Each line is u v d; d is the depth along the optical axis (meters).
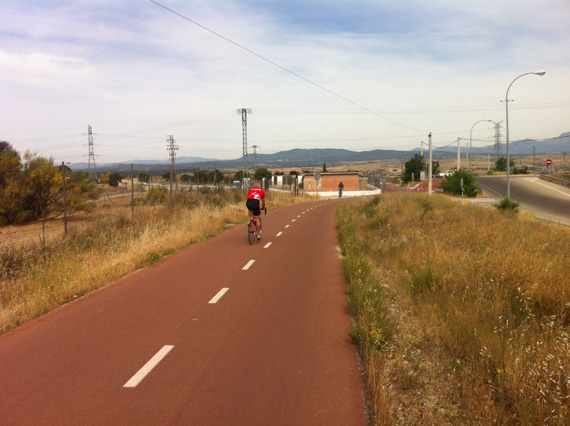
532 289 6.72
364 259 10.30
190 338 5.65
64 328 6.09
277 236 17.11
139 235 13.52
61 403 3.91
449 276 8.02
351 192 72.50
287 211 32.56
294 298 7.70
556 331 5.32
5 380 4.41
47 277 8.36
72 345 5.40
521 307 6.45
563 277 7.03
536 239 12.55
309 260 11.65
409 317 6.44
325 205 41.62
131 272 10.09
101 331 5.94
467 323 5.73
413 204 24.81
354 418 3.65
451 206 26.14
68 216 27.08
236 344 5.42
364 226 18.80
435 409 3.91
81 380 4.39
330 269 10.40
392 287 8.41
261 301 7.49
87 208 27.38
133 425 3.53
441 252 10.11
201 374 4.53
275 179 103.94
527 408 3.68
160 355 5.05
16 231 20.80
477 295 6.79
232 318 6.52
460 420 3.70
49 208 26.48
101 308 7.10
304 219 25.34
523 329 5.30
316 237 16.78
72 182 27.38
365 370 4.61
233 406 3.85
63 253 10.46
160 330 5.97
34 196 25.28
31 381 4.38
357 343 5.47
